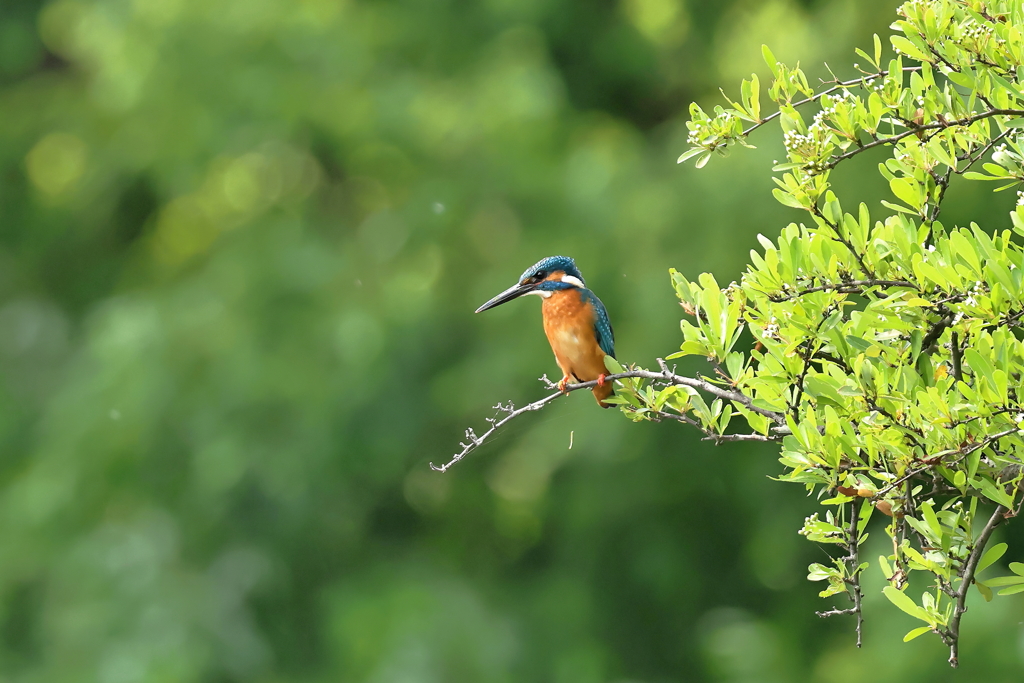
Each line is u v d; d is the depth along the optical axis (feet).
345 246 51.44
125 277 58.54
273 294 48.52
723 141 15.66
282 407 46.24
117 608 46.11
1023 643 36.32
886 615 39.47
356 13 53.26
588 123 54.03
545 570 51.11
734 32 48.85
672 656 47.52
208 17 50.01
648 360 40.55
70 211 58.29
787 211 40.04
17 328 57.82
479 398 44.96
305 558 48.24
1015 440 13.12
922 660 37.45
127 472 47.88
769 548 44.78
